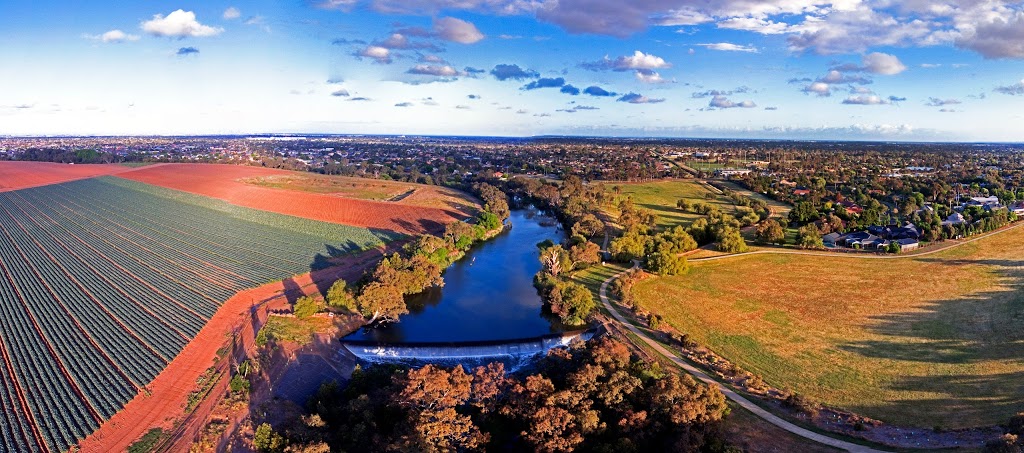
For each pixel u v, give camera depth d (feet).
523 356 353.10
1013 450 195.31
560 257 493.36
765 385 294.25
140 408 274.16
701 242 595.47
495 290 478.18
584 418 228.02
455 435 222.69
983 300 402.72
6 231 633.20
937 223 625.41
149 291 438.81
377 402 256.11
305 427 240.32
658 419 237.45
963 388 284.82
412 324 401.29
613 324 381.60
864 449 235.40
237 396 280.51
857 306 404.16
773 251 556.51
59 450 236.84
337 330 374.02
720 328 372.79
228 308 409.90
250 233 645.51
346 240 623.36
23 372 306.35
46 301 414.41
